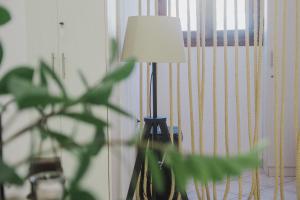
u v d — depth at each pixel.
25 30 2.20
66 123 1.91
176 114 3.86
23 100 0.34
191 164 0.35
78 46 2.28
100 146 0.47
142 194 2.66
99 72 2.28
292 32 3.60
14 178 0.45
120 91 2.37
